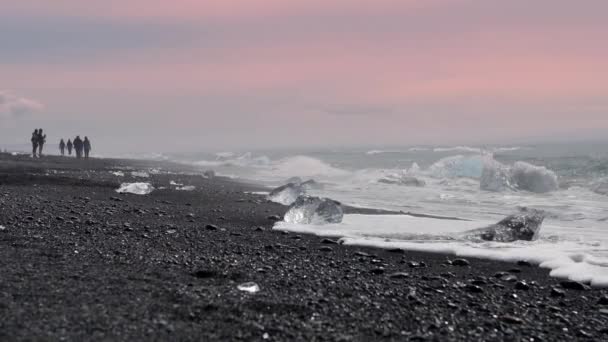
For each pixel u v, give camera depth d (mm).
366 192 23359
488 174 24016
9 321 4406
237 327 4617
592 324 5301
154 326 4504
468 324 5102
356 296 5754
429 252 8906
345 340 4504
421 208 17250
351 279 6520
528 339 4805
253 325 4672
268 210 13953
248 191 21406
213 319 4770
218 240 8984
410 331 4836
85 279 5797
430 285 6453
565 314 5598
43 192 15586
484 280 6816
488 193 22422
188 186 21078
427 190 24219
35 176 20234
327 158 64938
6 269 6070
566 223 13719
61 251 7293
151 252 7551
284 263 7281
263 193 20000
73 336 4184
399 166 49062
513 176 23484
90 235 8719
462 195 21703
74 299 5066
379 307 5430
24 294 5129
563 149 70812
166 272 6375
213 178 30125
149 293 5398
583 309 5793
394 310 5367
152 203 14398
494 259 8453
